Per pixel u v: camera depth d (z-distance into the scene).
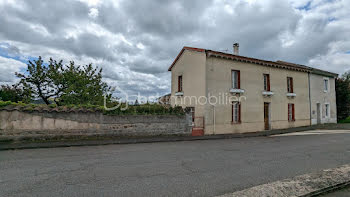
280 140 10.48
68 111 8.80
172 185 3.93
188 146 8.41
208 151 7.34
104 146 8.11
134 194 3.49
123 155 6.51
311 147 8.32
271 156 6.57
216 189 3.75
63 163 5.45
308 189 3.50
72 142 8.29
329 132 13.99
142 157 6.26
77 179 4.21
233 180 4.25
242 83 13.81
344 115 21.31
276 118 15.53
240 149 7.80
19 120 8.07
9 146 7.32
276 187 3.57
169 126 11.05
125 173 4.64
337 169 4.71
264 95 14.94
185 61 14.14
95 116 9.30
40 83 13.01
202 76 12.49
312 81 18.64
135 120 10.17
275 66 15.59
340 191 3.72
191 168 5.11
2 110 7.87
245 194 3.26
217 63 12.85
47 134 8.45
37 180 4.13
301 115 17.31
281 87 16.05
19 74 12.37
